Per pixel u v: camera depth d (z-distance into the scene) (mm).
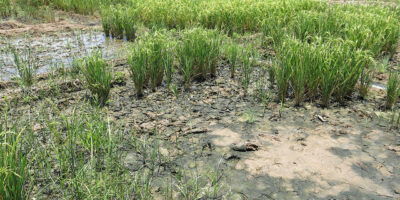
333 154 3357
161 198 2730
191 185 2885
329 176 3012
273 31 7156
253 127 3922
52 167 3111
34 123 3896
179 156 3330
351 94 4746
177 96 4781
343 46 4762
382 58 6547
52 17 10195
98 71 4438
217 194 2775
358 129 3863
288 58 4590
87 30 9094
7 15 10594
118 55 6656
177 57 5574
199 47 5359
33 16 10688
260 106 4492
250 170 3104
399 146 3482
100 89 4406
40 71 5785
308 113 4289
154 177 3004
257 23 8391
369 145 3520
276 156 3324
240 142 3547
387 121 4043
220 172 3074
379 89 5039
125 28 8102
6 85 5051
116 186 2740
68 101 4555
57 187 2723
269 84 5246
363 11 8570
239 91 4996
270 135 3721
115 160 3109
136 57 4836
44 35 8398
